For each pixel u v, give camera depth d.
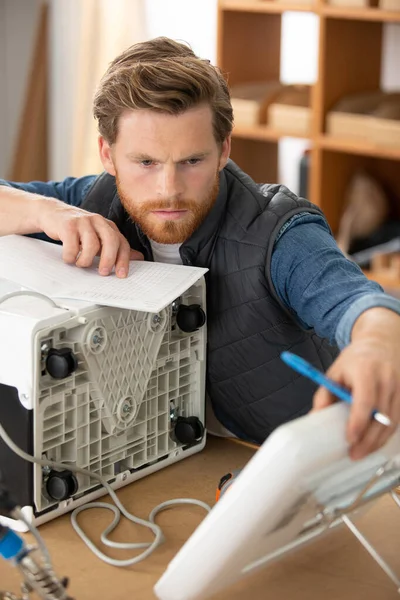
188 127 1.31
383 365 0.95
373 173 3.64
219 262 1.45
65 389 1.20
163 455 1.38
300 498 0.89
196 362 1.41
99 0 3.96
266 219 1.43
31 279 1.29
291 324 1.47
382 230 3.46
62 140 4.28
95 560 1.13
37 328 1.14
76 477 1.23
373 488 1.02
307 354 1.52
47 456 1.21
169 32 4.09
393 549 1.16
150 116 1.30
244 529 0.88
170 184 1.33
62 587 0.93
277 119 3.44
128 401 1.29
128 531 1.20
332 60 3.32
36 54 4.25
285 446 0.84
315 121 3.34
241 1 3.43
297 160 3.89
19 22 4.43
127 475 1.32
